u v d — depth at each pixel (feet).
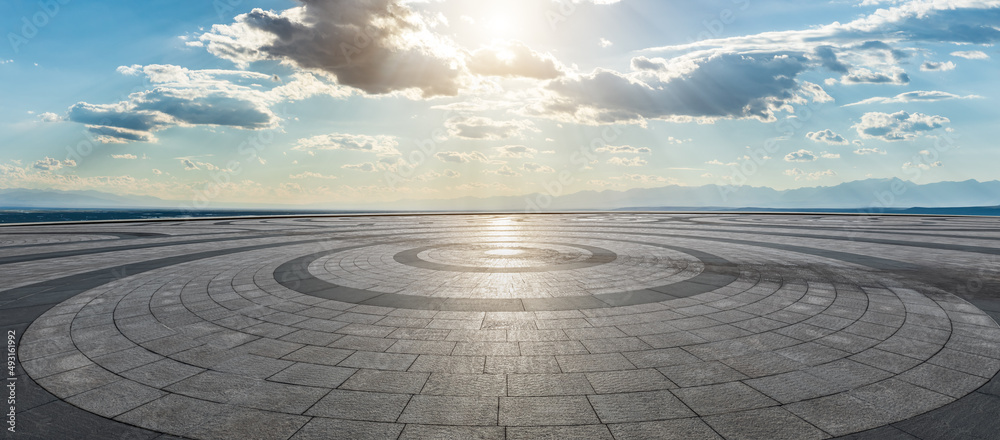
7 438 13.66
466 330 24.32
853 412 15.28
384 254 53.57
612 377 18.19
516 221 123.03
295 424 14.61
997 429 14.19
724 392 16.80
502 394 16.72
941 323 25.34
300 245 63.26
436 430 14.28
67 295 32.35
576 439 13.74
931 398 16.28
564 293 32.91
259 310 28.40
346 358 20.29
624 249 57.41
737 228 93.50
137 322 25.82
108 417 15.10
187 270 42.65
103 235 79.51
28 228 96.22
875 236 73.92
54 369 19.08
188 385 17.51
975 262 46.21
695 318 26.40
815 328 24.44
